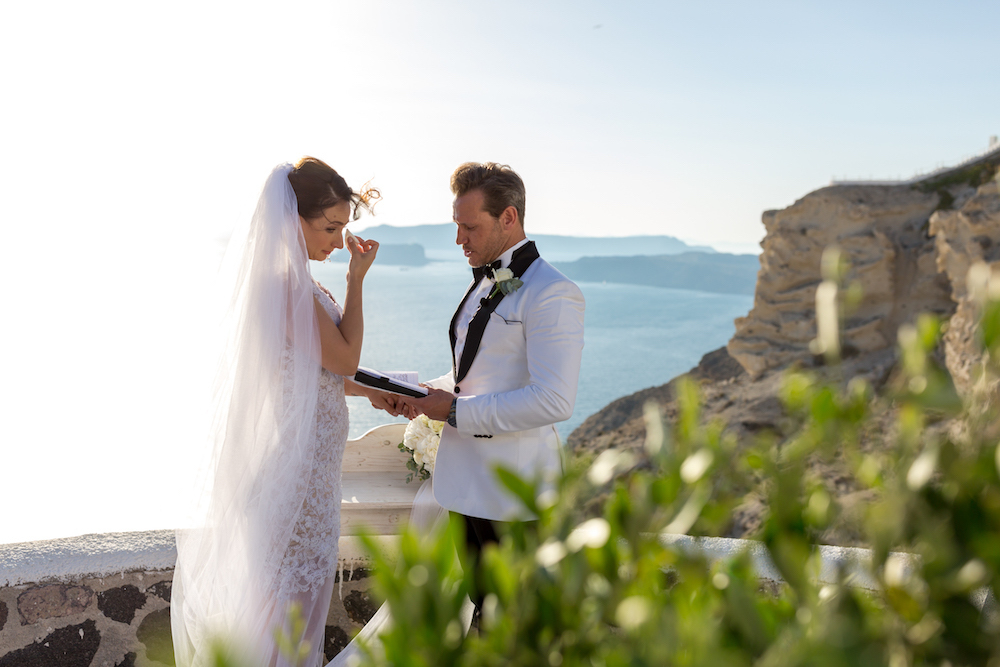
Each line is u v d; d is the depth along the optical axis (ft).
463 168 9.79
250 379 8.25
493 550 1.72
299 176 8.64
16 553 8.36
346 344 8.83
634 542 1.65
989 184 102.47
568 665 1.68
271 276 8.38
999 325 1.44
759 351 128.98
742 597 1.58
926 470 1.47
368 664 1.69
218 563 8.04
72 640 8.39
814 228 128.16
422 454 11.11
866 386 1.57
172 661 8.63
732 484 1.65
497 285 9.46
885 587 1.52
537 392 8.86
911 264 117.39
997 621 1.48
